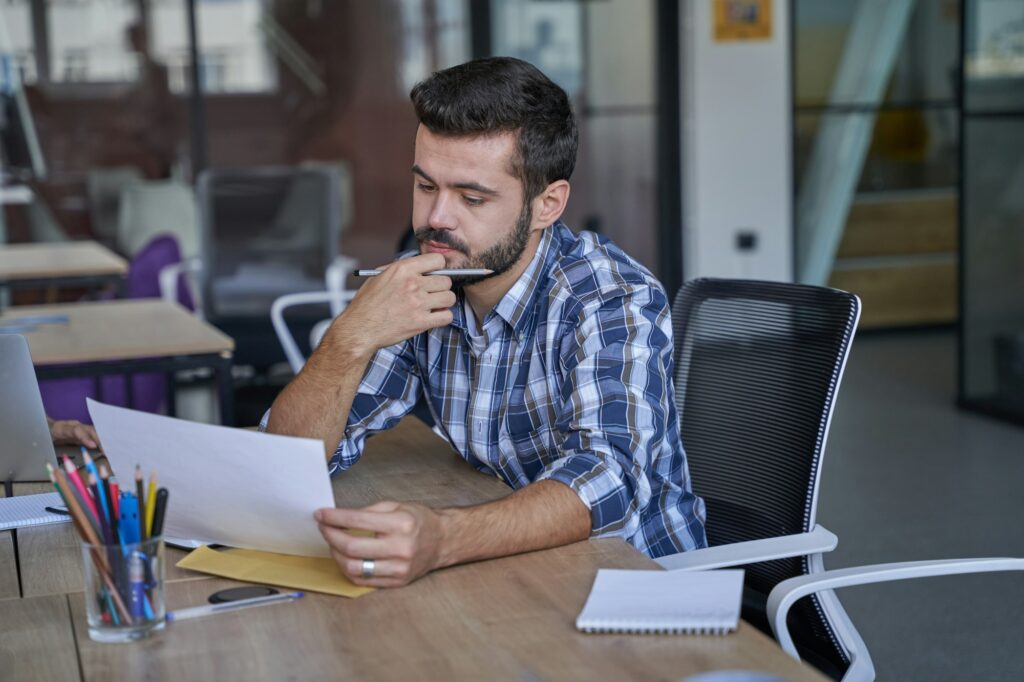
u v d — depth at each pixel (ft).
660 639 3.83
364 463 6.21
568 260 5.60
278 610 4.19
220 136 20.94
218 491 4.57
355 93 21.20
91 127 20.58
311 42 20.98
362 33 21.07
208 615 4.17
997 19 15.78
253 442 4.33
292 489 4.38
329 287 17.01
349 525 4.31
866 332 22.82
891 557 11.26
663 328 5.49
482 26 21.15
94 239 20.83
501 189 5.16
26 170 20.47
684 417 6.33
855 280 22.58
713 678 3.24
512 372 5.64
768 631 5.68
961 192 16.70
